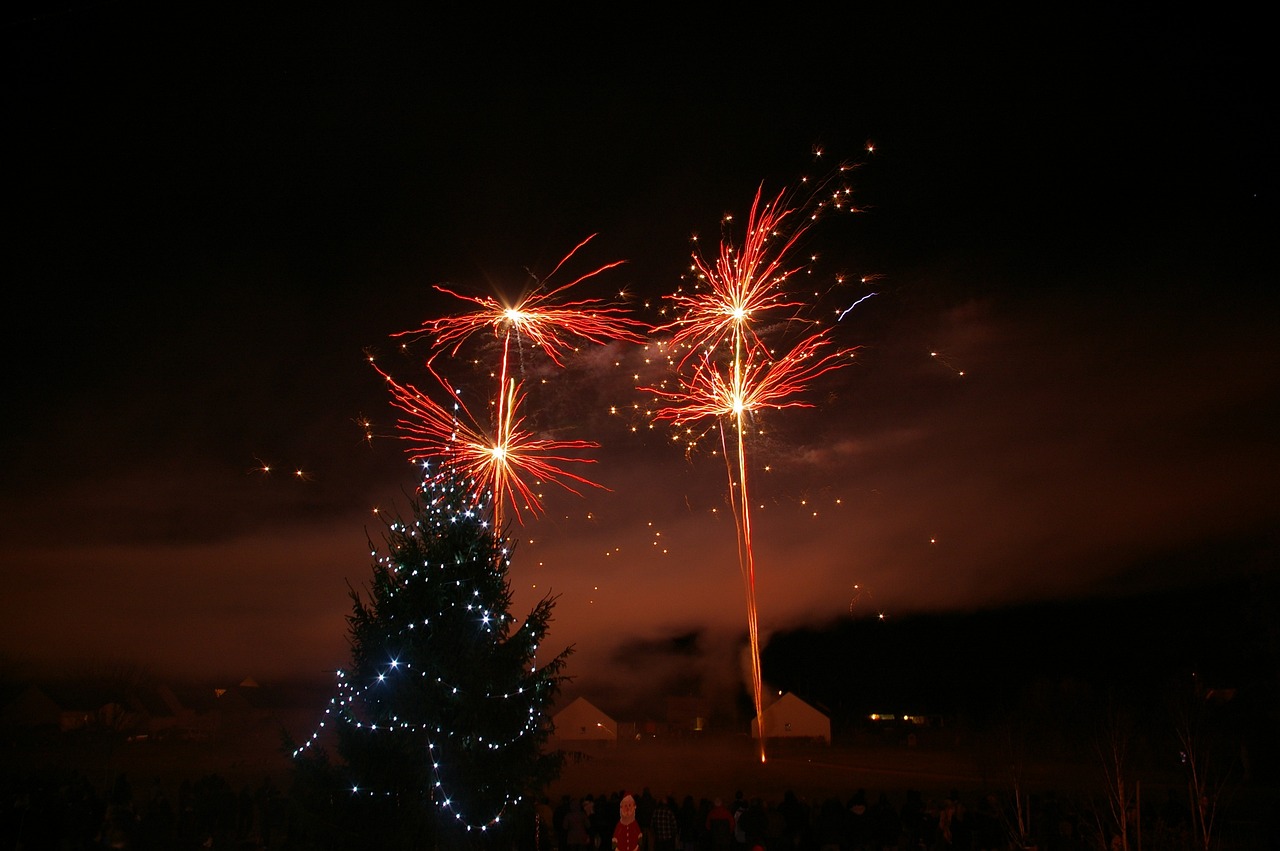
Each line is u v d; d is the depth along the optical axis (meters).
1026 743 29.69
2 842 16.58
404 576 12.27
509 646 12.39
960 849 18.38
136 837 16.61
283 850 11.68
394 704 11.72
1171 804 18.05
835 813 18.16
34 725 46.41
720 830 17.81
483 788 11.69
